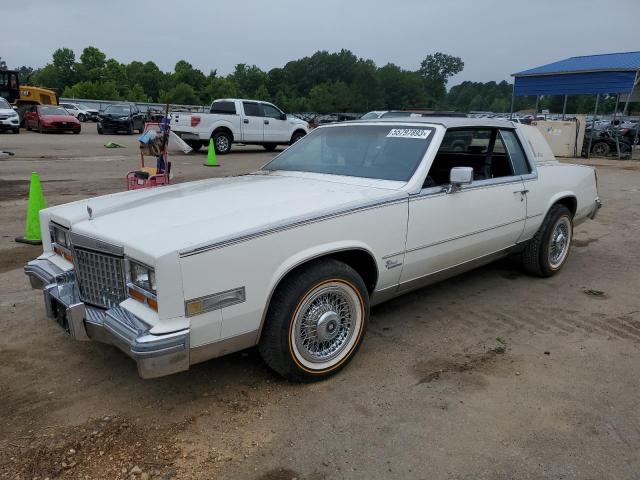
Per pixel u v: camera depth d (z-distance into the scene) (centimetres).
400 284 383
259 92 11169
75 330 298
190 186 393
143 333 260
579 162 1836
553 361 366
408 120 435
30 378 336
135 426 288
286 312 305
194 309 267
